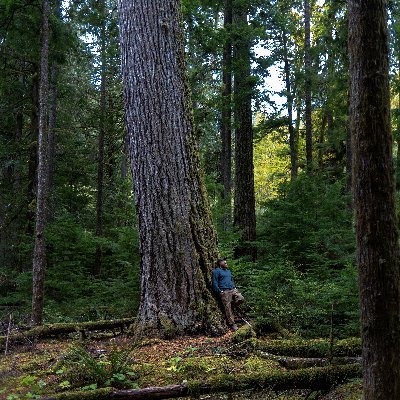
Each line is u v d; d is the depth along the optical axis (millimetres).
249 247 13969
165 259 7625
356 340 6031
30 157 15094
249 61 15430
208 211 8289
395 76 15391
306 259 12008
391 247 3246
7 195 16484
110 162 25234
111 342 7496
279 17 15906
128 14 8281
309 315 7496
